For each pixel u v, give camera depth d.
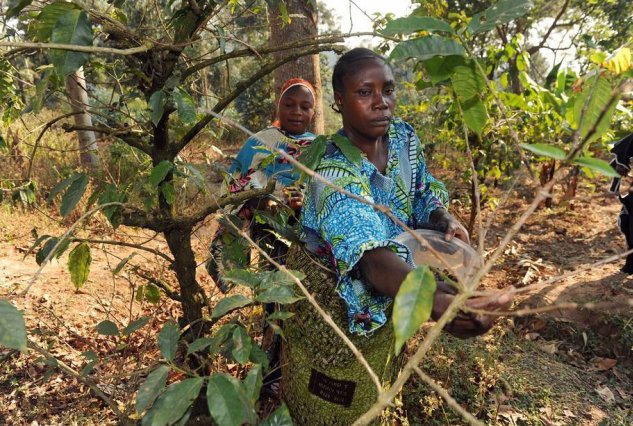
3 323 0.91
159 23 1.93
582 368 3.09
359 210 1.43
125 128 1.82
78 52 1.20
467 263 1.56
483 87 1.10
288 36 3.94
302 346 1.76
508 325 3.46
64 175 6.01
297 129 2.83
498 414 2.50
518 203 6.91
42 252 1.68
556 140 4.20
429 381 0.76
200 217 1.85
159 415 1.02
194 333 2.01
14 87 2.43
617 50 0.88
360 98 1.47
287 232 1.87
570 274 0.84
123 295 3.78
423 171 1.90
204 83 2.24
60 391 2.61
